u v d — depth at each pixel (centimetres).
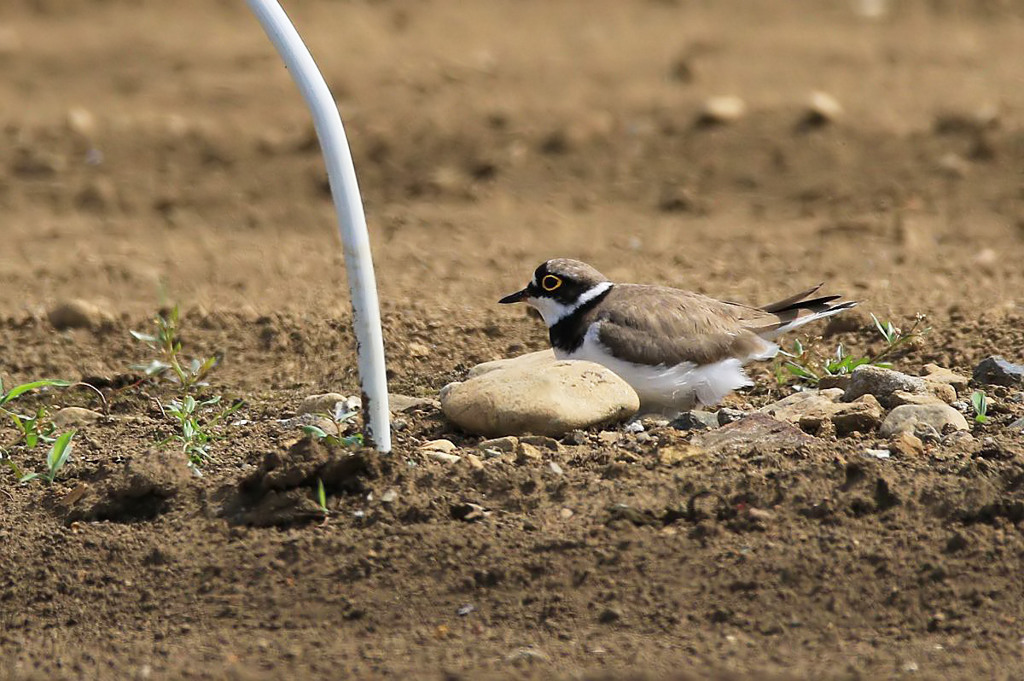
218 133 2095
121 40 2636
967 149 1875
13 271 1562
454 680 720
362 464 874
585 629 764
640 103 2152
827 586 777
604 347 1063
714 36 2586
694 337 1069
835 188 1798
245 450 970
